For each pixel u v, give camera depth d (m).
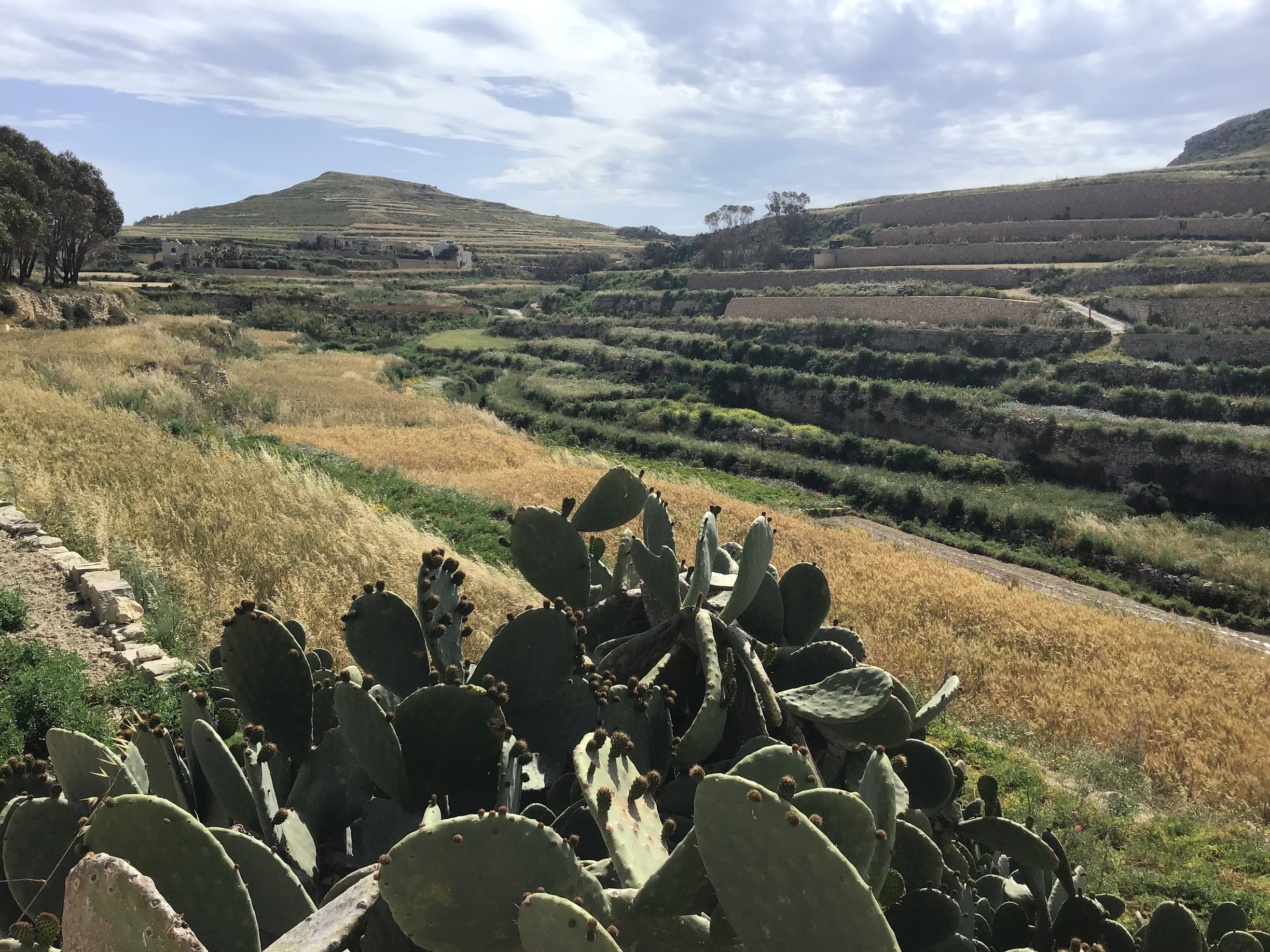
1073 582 28.36
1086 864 7.75
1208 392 40.00
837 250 74.62
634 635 3.44
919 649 14.70
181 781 2.48
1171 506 34.06
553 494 24.22
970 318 53.59
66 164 56.09
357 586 10.40
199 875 1.94
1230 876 8.22
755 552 3.29
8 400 17.94
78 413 18.16
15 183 46.34
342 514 13.98
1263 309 44.97
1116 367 42.47
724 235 93.81
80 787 2.30
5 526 10.31
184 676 6.19
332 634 8.84
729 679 2.93
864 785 2.38
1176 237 62.31
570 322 76.50
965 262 67.81
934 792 3.14
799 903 1.72
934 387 46.09
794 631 3.78
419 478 24.02
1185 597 27.06
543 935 1.71
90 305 44.59
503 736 2.52
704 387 53.34
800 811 2.00
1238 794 10.59
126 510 11.84
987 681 13.77
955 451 41.53
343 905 2.01
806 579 3.75
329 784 2.74
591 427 46.44
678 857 1.92
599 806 2.09
